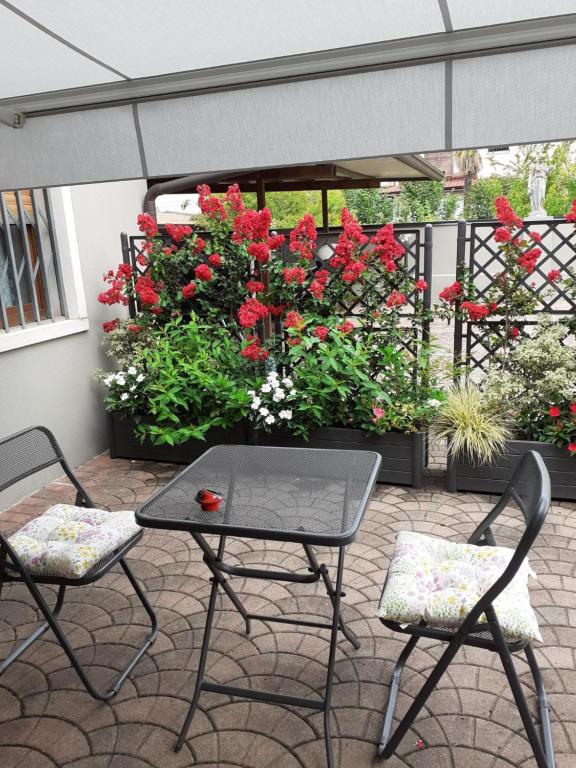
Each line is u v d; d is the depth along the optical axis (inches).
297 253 208.2
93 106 108.0
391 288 202.1
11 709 99.0
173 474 196.1
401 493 175.3
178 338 211.2
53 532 110.7
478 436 167.9
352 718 94.7
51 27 83.0
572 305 185.0
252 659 108.7
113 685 102.2
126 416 205.8
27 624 121.2
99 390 222.2
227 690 91.7
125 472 199.8
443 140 90.7
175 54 92.1
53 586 134.3
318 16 80.6
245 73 95.9
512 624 80.3
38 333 189.5
